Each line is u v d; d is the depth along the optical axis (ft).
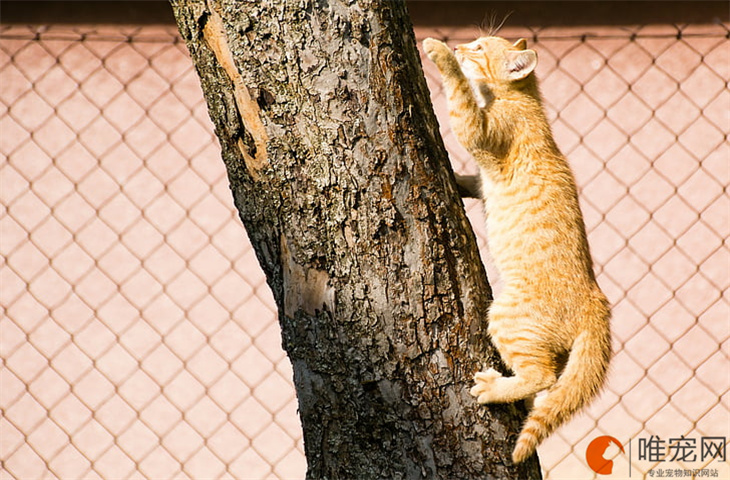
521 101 25.23
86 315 43.98
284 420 39.81
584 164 44.88
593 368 21.84
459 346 16.71
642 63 45.78
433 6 46.60
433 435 16.52
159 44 47.70
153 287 44.75
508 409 17.57
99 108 44.83
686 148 44.62
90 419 39.40
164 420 39.96
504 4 46.65
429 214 16.38
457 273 16.72
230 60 16.07
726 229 43.47
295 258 16.57
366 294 16.26
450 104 24.25
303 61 15.83
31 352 42.63
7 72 47.06
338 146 15.92
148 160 46.68
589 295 22.58
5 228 45.29
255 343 40.93
